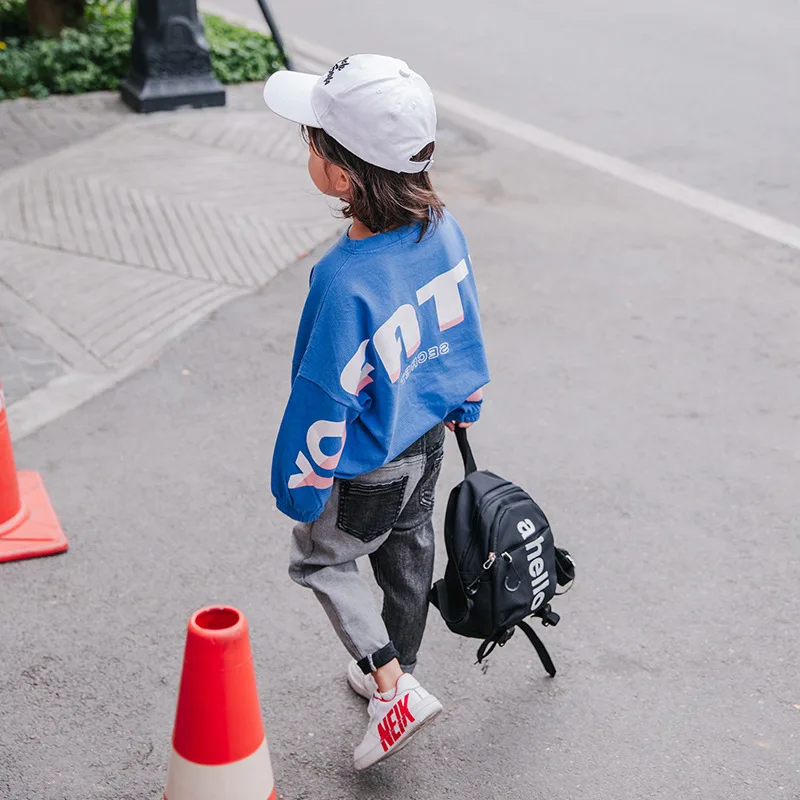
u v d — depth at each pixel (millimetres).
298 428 2369
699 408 4918
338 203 7219
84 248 6387
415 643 2906
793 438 4688
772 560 3855
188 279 6086
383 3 14078
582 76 10930
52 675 3234
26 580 3646
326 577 2703
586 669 3312
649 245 6844
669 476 4367
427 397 2559
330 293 2305
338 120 2262
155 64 8875
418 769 2941
